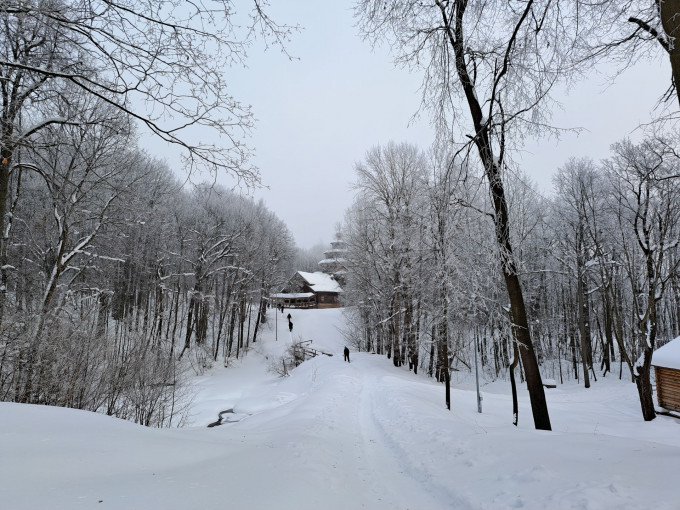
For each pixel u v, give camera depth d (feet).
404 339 87.66
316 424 30.91
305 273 228.43
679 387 52.49
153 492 10.77
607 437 19.44
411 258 80.12
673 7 12.57
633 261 62.64
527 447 18.30
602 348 100.78
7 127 15.76
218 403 70.79
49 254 44.60
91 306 41.91
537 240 86.48
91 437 16.38
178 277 101.35
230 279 126.00
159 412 40.93
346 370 76.13
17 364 30.32
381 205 90.79
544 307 103.30
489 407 53.36
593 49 18.81
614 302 55.16
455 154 24.63
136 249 88.43
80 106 17.93
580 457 15.74
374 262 90.27
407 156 88.33
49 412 19.42
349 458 22.29
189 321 105.19
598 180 77.66
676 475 12.23
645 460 14.21
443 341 47.98
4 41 14.06
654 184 46.39
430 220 39.42
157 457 15.43
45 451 13.37
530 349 27.09
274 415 45.01
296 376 87.97
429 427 27.89
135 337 43.47
